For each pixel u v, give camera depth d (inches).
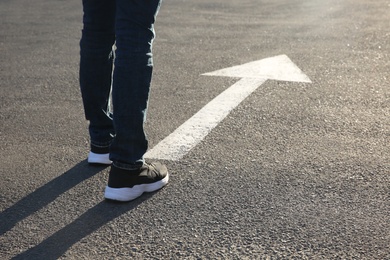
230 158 151.9
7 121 185.6
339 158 151.2
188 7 405.4
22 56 274.5
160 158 152.4
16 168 149.7
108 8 135.5
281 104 194.5
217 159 151.3
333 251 109.7
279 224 119.2
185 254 109.6
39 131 176.1
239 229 117.6
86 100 142.4
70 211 127.0
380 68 238.8
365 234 115.4
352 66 242.1
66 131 175.5
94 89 140.9
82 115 190.2
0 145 165.9
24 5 429.4
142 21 122.3
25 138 170.7
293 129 172.1
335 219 121.0
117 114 124.4
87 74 139.7
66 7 416.2
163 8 402.3
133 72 122.6
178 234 116.4
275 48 277.1
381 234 115.4
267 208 125.7
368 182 137.9
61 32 328.5
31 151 160.7
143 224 120.6
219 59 258.2
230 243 112.7
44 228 120.4
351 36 301.4
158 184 134.1
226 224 119.6
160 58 262.2
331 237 114.3
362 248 110.7
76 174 145.0
